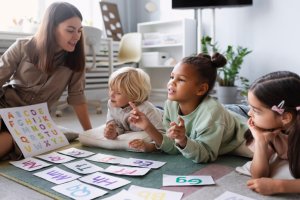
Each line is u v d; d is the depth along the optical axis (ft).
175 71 3.97
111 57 11.51
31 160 4.05
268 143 3.10
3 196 2.98
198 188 3.08
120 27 14.38
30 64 4.75
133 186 3.10
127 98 4.60
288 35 10.79
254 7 11.44
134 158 4.08
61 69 4.97
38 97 5.03
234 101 11.03
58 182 3.26
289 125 2.82
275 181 2.90
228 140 4.19
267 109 2.83
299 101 2.74
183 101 4.02
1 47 8.97
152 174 3.48
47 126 4.76
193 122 4.07
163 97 14.25
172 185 3.14
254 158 3.14
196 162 3.86
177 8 11.98
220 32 12.37
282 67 11.03
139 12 15.28
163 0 14.30
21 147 4.19
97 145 4.68
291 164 2.88
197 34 12.71
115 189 3.06
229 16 12.07
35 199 2.92
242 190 3.02
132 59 12.96
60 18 4.42
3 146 4.13
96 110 9.98
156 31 14.60
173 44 13.14
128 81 4.54
